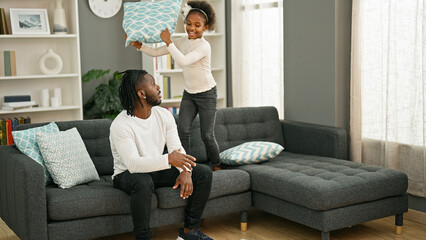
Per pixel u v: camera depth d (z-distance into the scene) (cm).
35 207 280
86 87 531
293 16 445
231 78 547
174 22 331
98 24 531
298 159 386
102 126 362
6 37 463
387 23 385
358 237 339
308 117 440
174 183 320
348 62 418
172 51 324
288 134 428
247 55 514
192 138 393
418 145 369
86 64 529
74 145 330
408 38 368
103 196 298
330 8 409
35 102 504
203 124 362
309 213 313
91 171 331
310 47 432
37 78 503
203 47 341
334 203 304
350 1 412
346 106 420
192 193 313
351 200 311
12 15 472
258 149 373
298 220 321
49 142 318
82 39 524
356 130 410
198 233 318
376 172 334
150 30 322
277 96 492
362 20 402
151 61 519
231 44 533
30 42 495
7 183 315
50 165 315
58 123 350
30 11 480
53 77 504
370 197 319
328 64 416
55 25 485
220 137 405
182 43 350
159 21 325
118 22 541
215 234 348
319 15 420
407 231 352
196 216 318
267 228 360
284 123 433
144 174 298
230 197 343
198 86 354
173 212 320
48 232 286
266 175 338
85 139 355
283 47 461
